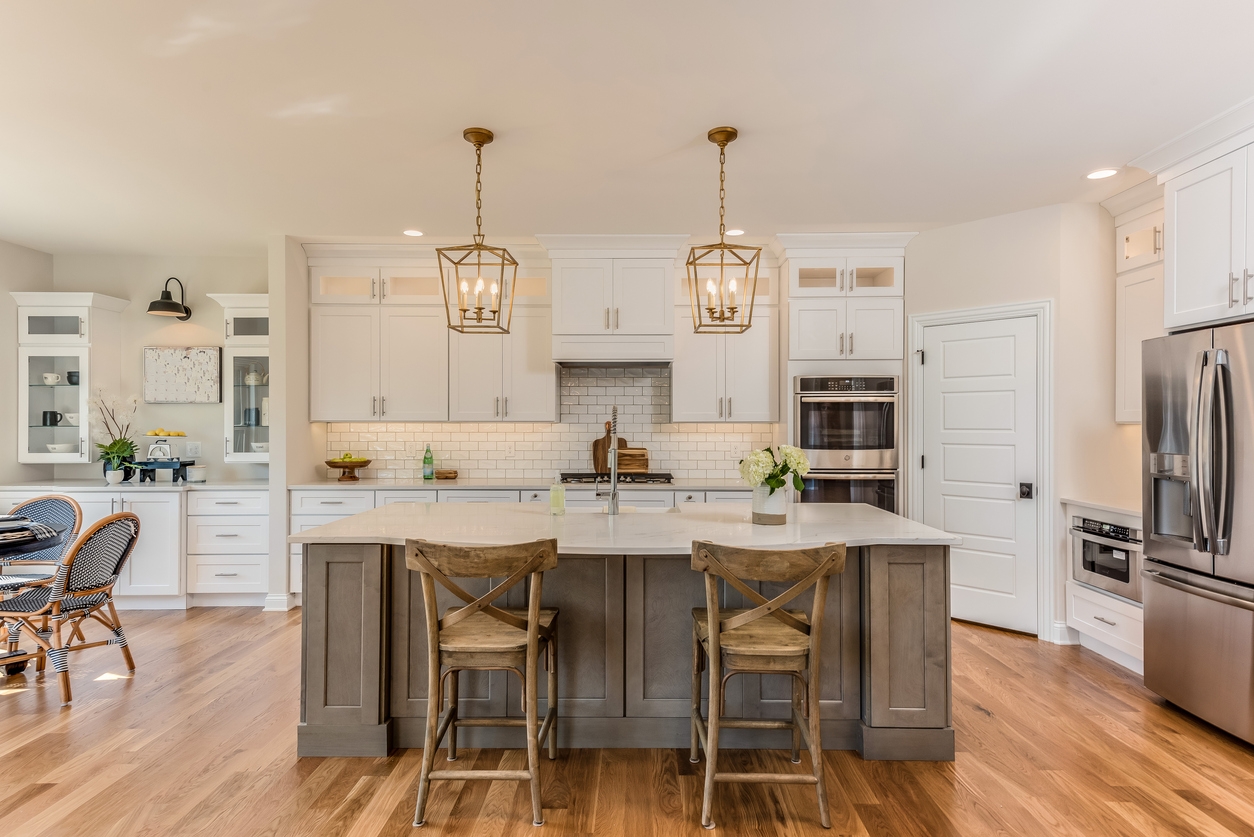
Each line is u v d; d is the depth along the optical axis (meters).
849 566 2.68
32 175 3.46
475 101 2.65
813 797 2.34
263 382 4.96
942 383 4.48
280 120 2.82
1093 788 2.38
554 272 4.73
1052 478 3.98
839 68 2.42
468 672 2.72
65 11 2.07
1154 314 3.64
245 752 2.63
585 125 2.87
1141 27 2.17
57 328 4.85
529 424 5.33
